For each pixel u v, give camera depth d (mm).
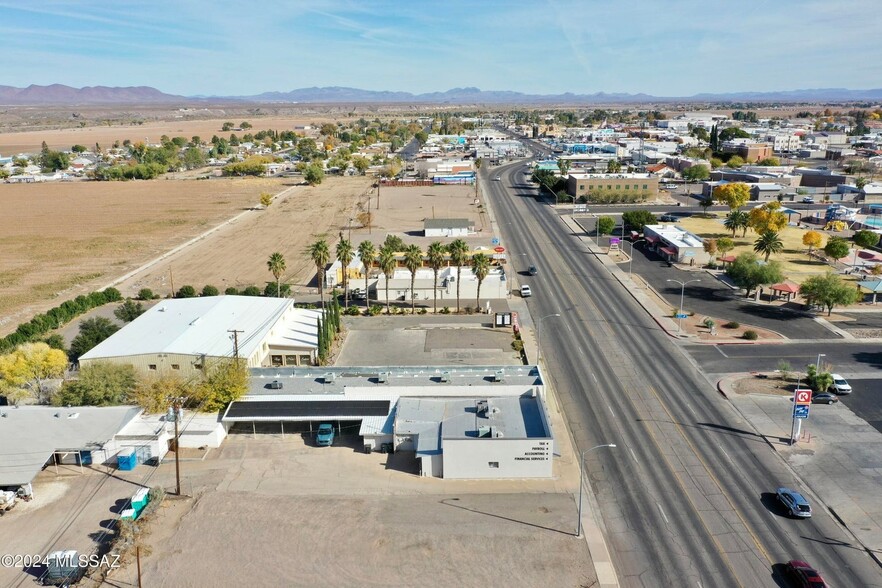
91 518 53812
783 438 64625
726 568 46969
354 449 64812
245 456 63469
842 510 53406
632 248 147500
